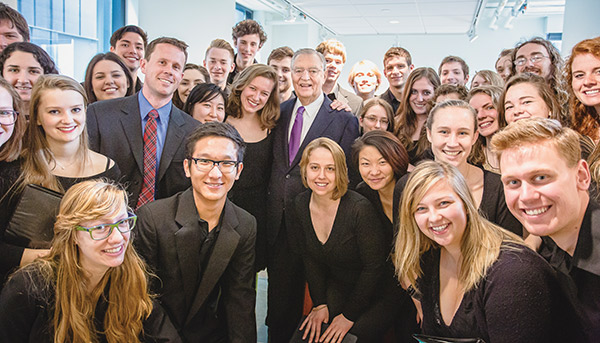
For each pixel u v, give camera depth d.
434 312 1.67
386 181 2.26
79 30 5.25
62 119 1.88
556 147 1.28
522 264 1.39
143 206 1.94
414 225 1.64
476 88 2.52
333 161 2.15
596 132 2.12
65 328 1.54
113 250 1.55
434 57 10.62
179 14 5.87
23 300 1.49
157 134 2.41
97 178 2.02
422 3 7.30
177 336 1.84
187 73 3.41
